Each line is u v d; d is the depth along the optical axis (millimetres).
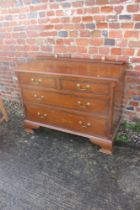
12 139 2135
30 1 1956
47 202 1440
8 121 2459
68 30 1926
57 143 2020
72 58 2049
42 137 2127
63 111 1848
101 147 1837
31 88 1900
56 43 2072
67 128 1937
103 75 1545
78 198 1453
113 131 1798
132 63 1803
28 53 2334
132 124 2111
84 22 1807
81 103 1693
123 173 1625
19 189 1560
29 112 2102
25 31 2186
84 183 1565
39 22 2037
